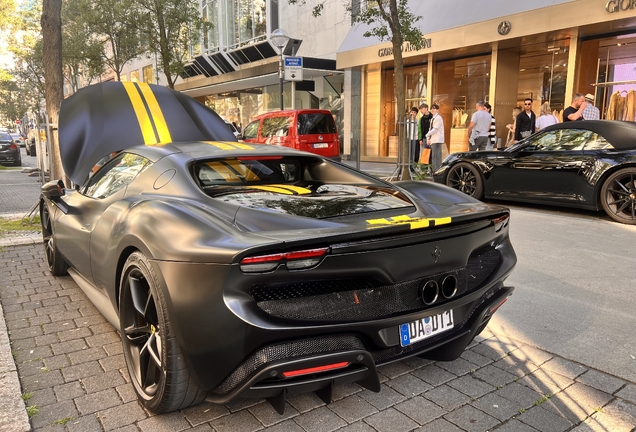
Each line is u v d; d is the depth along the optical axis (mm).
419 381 2654
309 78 21812
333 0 19188
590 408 2391
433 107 11977
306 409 2379
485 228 2533
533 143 7766
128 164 3297
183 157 2957
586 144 7145
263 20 22672
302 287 2047
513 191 7863
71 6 20156
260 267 1868
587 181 6945
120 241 2451
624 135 6812
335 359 1977
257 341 1905
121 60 22469
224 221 2176
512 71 14367
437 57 15508
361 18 11531
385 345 2166
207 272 1930
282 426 2232
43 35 7059
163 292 2068
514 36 12289
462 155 8609
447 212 2492
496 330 3314
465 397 2490
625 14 10211
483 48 13961
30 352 2957
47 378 2648
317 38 20188
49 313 3578
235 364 1956
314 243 1922
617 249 5312
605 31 11711
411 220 2191
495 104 14172
